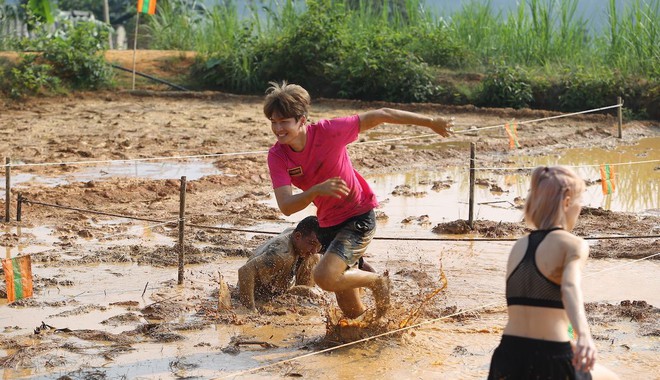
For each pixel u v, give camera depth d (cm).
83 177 1886
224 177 1878
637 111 2975
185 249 1328
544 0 3491
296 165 869
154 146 2297
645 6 3284
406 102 3231
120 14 5016
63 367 884
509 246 1398
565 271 595
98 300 1104
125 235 1432
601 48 3403
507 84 3123
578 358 565
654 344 960
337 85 3362
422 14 3722
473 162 1487
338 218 906
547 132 2652
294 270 1128
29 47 3325
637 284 1188
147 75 3466
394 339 970
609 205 1712
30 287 926
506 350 619
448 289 1165
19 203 1491
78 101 3142
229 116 2895
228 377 863
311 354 927
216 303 1095
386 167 2092
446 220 1570
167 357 917
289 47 3416
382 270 1253
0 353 921
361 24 3609
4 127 2555
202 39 3822
